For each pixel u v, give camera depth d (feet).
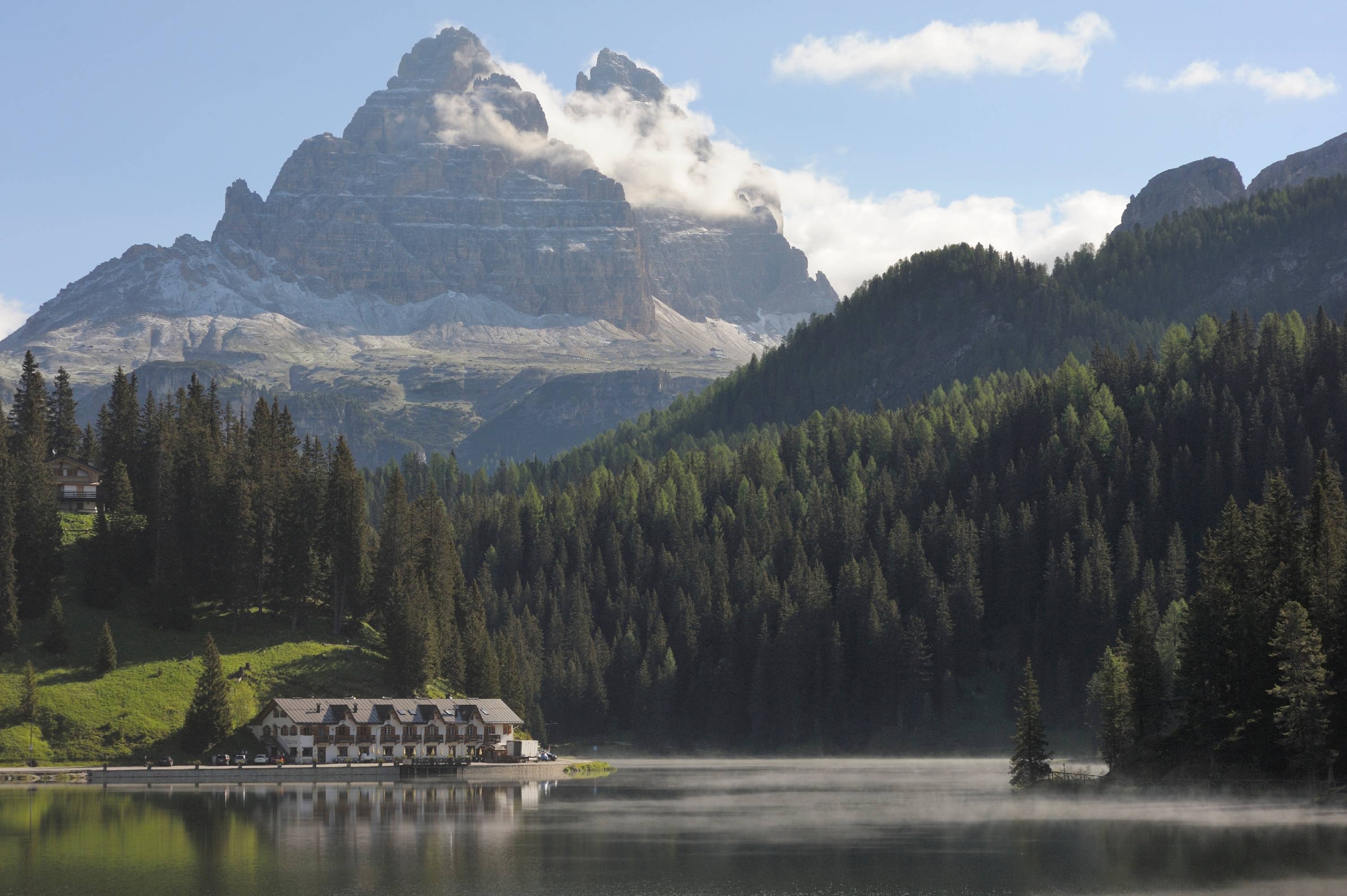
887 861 503.61
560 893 452.76
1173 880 458.91
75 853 507.30
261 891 453.99
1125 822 570.05
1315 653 530.68
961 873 479.82
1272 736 561.02
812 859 508.12
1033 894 446.60
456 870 486.79
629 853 520.42
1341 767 547.08
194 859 501.15
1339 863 474.08
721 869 489.67
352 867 490.90
